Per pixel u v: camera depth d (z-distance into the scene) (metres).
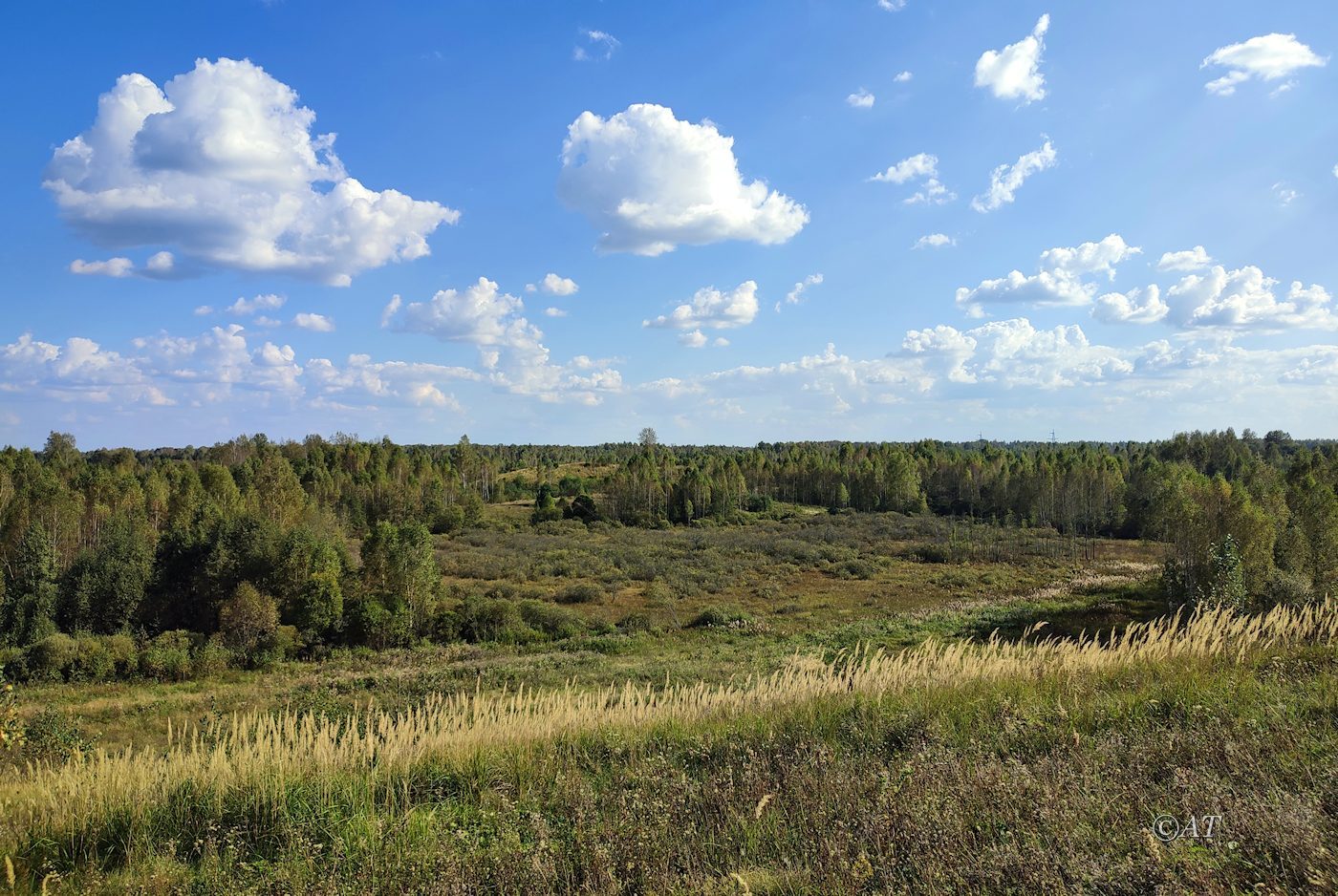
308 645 31.98
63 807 5.91
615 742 7.21
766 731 6.91
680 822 4.54
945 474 94.25
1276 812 3.36
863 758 5.57
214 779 6.17
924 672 9.62
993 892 3.18
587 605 39.38
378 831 4.97
